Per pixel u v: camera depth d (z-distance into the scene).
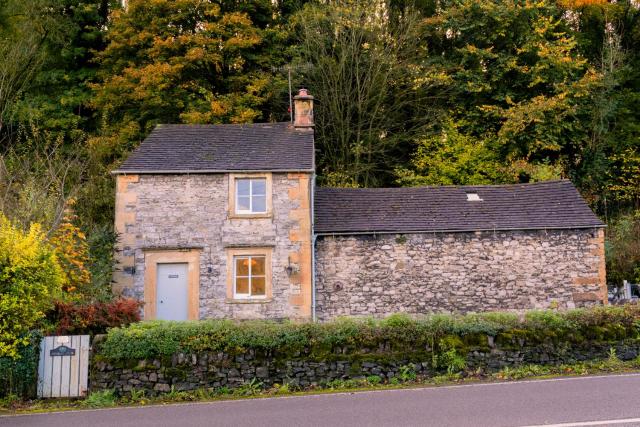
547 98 28.41
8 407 11.22
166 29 29.06
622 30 33.12
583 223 19.41
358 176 29.41
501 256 19.47
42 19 29.53
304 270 18.88
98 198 23.89
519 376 12.23
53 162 24.80
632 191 29.17
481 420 8.67
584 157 29.80
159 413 10.34
